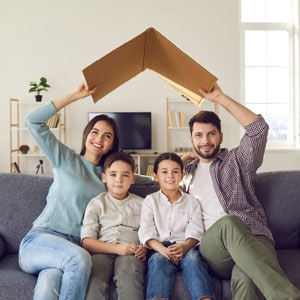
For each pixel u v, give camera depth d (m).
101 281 1.50
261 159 1.87
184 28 5.57
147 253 1.72
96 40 5.51
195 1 5.55
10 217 1.93
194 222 1.78
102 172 1.98
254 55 5.80
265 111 5.82
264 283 1.36
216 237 1.56
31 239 1.68
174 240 1.75
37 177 2.06
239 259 1.44
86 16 5.49
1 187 1.97
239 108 1.79
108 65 1.63
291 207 1.99
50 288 1.44
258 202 1.90
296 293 1.29
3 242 1.89
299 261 1.76
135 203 1.88
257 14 5.82
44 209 1.88
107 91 1.98
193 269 1.54
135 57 1.72
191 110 5.62
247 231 1.52
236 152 1.89
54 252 1.56
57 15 5.47
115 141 2.03
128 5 5.52
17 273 1.63
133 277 1.51
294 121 5.84
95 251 1.69
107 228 1.78
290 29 5.82
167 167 1.83
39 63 5.49
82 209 1.83
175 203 1.82
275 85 5.83
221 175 1.88
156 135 5.61
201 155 1.94
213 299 1.47
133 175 1.91
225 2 5.57
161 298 1.45
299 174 2.08
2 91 5.48
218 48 5.60
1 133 5.52
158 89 5.57
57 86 5.51
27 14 5.45
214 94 1.79
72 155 1.93
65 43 5.49
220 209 1.83
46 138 1.86
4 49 5.46
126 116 5.40
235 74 5.63
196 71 1.63
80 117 5.53
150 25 5.54
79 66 5.51
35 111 1.84
